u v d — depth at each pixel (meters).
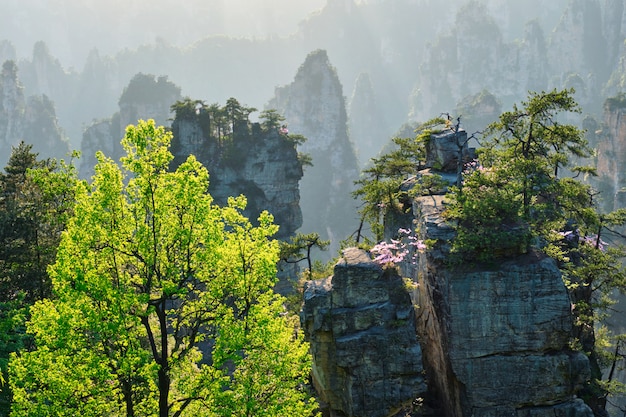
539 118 42.62
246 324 25.98
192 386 25.61
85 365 23.89
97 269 25.23
